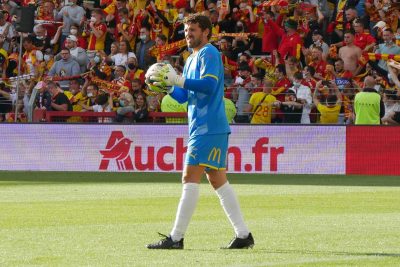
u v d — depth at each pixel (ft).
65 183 191.21
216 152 94.22
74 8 267.59
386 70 222.28
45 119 236.63
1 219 122.21
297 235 105.91
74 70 249.96
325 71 225.35
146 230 110.32
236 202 95.25
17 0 279.90
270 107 222.07
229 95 226.17
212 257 88.28
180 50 247.29
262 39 246.06
